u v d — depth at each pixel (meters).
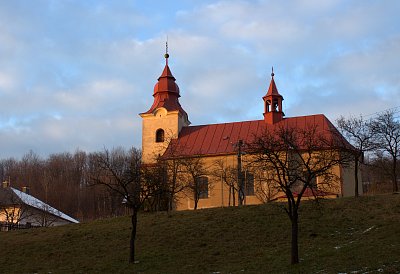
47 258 37.12
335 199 44.34
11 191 74.00
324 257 28.94
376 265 25.59
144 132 68.50
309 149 33.34
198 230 39.53
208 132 66.56
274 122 64.94
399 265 24.97
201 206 60.16
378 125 55.22
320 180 53.53
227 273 28.66
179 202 60.78
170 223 42.69
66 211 93.38
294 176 32.03
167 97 70.31
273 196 53.97
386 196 43.03
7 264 36.44
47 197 95.12
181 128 68.88
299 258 29.58
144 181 50.12
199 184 59.34
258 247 34.16
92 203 94.56
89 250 37.88
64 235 42.75
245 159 57.41
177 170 57.16
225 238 37.06
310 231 36.25
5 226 58.91
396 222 35.19
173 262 32.84
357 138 51.97
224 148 62.72
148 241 38.44
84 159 111.44
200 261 32.47
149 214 48.81
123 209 81.12
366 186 74.12
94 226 45.62
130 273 31.30
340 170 55.69
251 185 58.81
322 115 63.97
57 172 107.81
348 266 26.28
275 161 34.06
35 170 108.56
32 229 48.66
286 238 35.41
